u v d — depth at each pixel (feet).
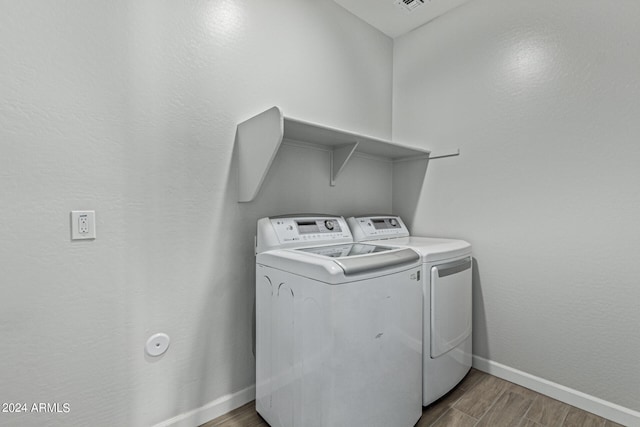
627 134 4.90
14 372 3.58
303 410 4.11
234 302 5.42
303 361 4.10
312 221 5.76
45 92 3.68
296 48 6.33
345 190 7.29
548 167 5.72
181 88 4.77
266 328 4.90
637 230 4.83
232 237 5.39
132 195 4.34
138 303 4.42
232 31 5.36
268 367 4.86
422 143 7.80
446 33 7.33
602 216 5.14
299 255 4.40
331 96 7.01
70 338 3.92
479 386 6.03
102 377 4.16
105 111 4.09
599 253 5.18
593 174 5.22
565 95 5.50
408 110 8.14
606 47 5.08
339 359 3.70
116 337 4.25
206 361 5.10
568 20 5.47
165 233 4.65
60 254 3.82
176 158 4.74
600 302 5.17
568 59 5.47
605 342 5.13
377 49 8.13
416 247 5.51
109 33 4.12
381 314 4.15
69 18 3.83
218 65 5.18
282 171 6.08
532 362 5.93
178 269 4.79
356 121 7.57
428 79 7.68
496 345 6.43
